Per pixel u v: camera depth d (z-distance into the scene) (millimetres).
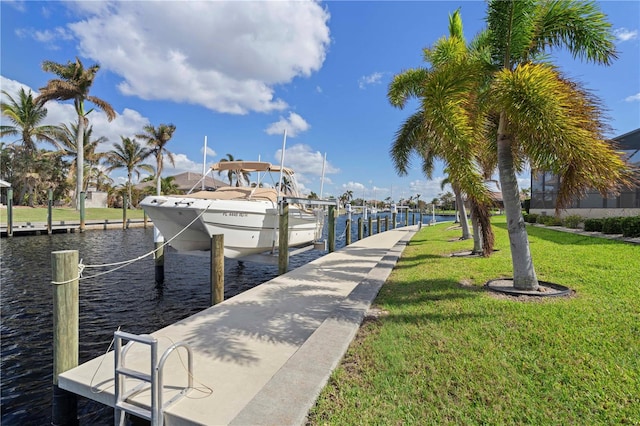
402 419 2744
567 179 5121
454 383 3164
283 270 9727
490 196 6289
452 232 19906
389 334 4281
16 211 28656
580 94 5059
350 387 3180
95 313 8055
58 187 39469
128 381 3609
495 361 3449
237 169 11547
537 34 5758
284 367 3441
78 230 25234
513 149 6602
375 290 6289
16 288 9898
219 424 2906
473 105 6156
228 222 9141
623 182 4762
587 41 5430
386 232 23328
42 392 4750
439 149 5688
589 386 2959
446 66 5578
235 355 4207
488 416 2723
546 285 5836
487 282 6375
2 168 35750
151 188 48062
